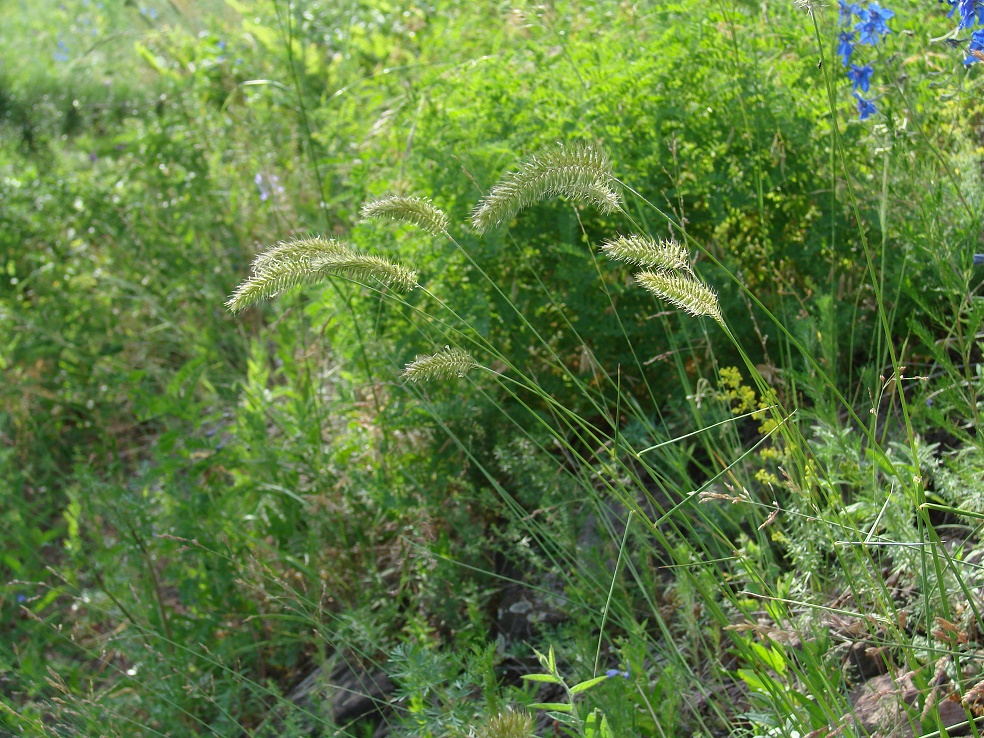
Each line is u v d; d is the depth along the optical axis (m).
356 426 4.15
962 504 2.61
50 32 11.86
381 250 3.84
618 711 2.48
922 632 2.52
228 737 3.14
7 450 5.07
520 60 4.38
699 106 3.66
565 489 3.41
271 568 3.85
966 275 2.84
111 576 3.92
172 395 4.10
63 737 3.25
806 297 3.49
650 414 3.75
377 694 3.36
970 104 3.55
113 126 7.45
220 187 6.16
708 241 3.70
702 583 2.69
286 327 4.71
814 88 3.58
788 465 2.70
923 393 2.98
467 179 3.69
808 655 2.17
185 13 7.94
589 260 3.57
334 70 6.58
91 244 6.45
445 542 3.53
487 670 2.67
